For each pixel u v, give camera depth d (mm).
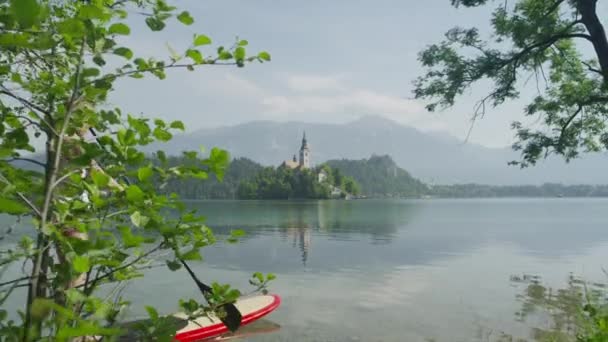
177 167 1794
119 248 1652
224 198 184375
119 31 1506
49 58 1646
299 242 32906
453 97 10664
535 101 11219
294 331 10703
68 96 1713
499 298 14586
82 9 1371
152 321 1909
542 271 20562
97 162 1771
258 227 48062
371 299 14273
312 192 177875
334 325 11250
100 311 1552
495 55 10406
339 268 20859
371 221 61000
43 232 1396
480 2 10055
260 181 183500
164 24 1716
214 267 20812
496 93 10664
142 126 1785
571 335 10438
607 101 9844
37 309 1175
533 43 10031
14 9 1053
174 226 1794
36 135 1889
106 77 1651
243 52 1911
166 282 15477
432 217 73750
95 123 1880
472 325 11398
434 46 10930
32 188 1574
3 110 1763
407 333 10695
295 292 15297
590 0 8852
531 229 48938
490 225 55312
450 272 19953
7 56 1681
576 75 10992
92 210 1688
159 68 1760
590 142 10727
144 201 1672
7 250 1474
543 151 10516
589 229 49250
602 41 8875
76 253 1447
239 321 2488
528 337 10422
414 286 16547
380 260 23703
